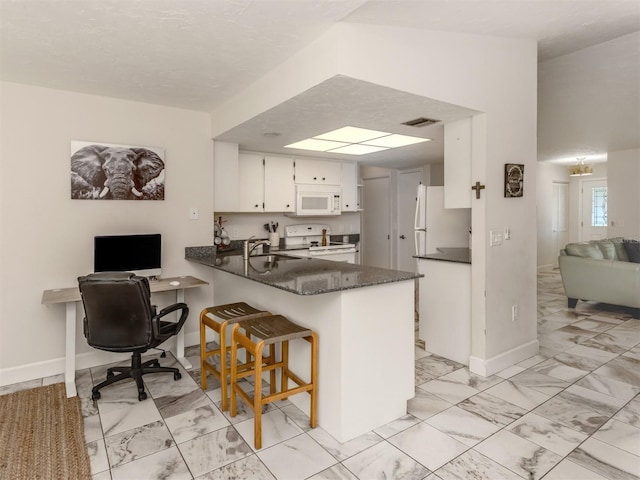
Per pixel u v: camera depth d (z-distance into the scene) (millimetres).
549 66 3746
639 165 6465
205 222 3725
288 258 3648
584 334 4008
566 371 3062
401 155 4883
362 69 2133
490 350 3018
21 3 1812
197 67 2598
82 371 3131
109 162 3197
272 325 2352
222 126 3457
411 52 2367
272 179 4621
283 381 2539
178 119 3537
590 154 7070
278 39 2201
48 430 2232
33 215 2922
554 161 7957
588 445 2072
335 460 1959
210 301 3812
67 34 2133
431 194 3873
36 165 2922
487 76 2867
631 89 4062
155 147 3416
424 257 3490
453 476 1831
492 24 2637
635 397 2619
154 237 3316
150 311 2568
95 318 2541
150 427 2275
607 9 2586
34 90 2906
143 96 3189
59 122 2998
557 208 8539
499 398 2613
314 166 5004
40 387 2809
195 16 1948
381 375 2283
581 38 3125
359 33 2125
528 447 2057
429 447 2066
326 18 1979
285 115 2871
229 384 2879
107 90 3035
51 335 3023
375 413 2258
